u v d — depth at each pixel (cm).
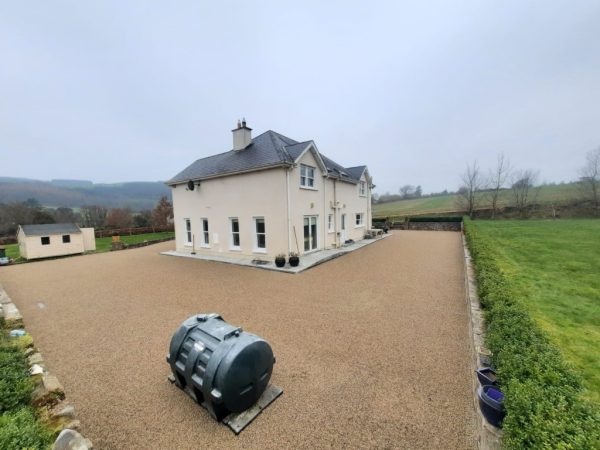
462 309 644
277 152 1287
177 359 353
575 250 1200
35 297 848
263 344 331
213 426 307
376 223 3228
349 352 461
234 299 759
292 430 300
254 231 1345
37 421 250
